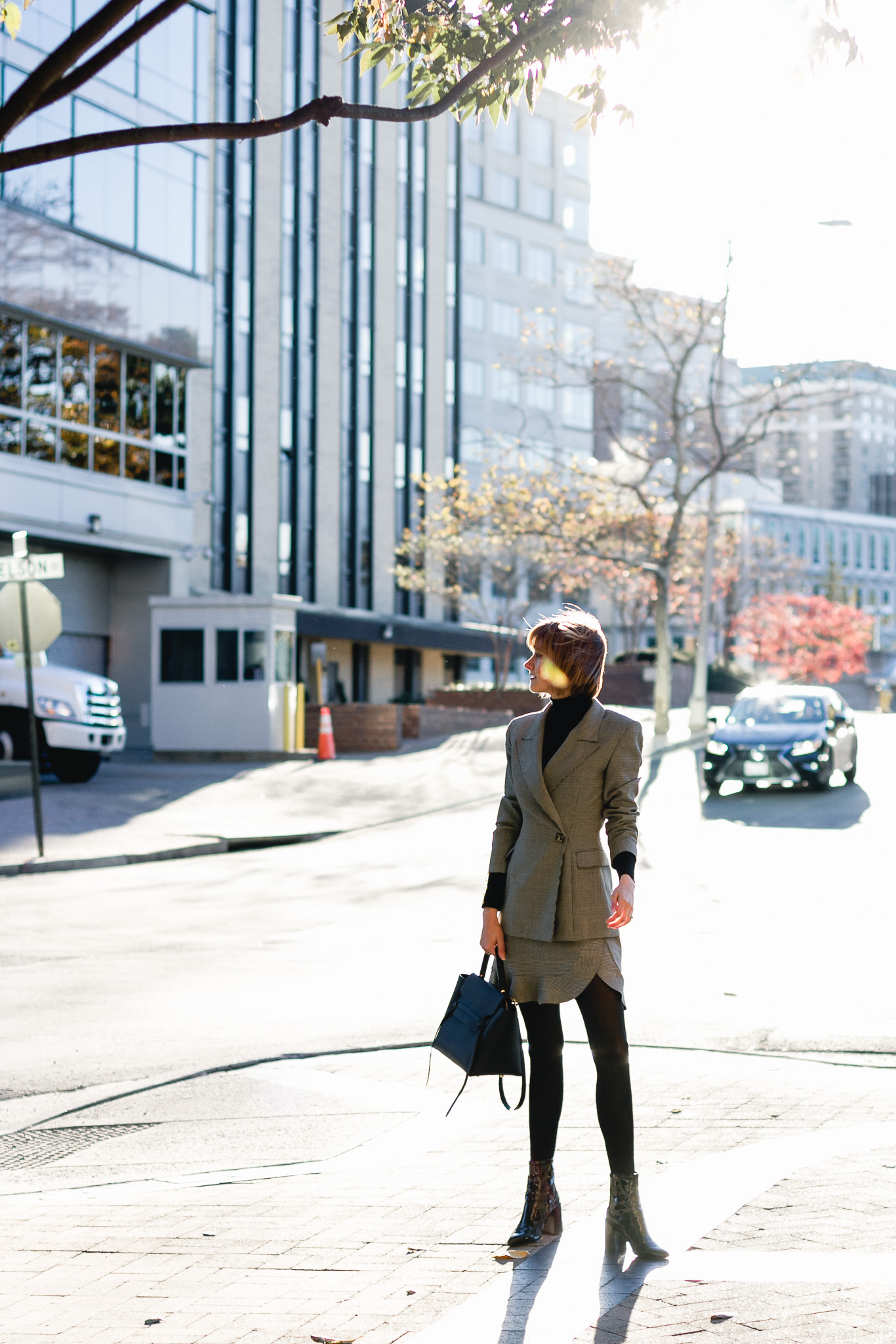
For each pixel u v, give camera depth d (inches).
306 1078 269.9
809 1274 151.2
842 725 978.7
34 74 175.3
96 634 1402.6
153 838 756.6
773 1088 251.8
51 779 1007.6
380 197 2122.3
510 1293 149.6
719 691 2190.0
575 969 170.4
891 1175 191.2
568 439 2960.1
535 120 2989.7
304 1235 174.4
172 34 1352.1
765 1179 191.0
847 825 795.4
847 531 4315.9
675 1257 160.1
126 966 400.8
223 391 1774.1
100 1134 237.3
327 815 888.9
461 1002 173.0
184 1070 277.9
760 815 843.4
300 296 1924.2
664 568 1375.5
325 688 1951.3
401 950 423.8
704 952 410.9
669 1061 275.0
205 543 1718.8
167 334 1359.5
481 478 2642.7
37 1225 185.2
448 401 2343.8
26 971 392.8
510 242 2906.0
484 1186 195.5
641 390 1414.9
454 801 952.3
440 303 2281.0
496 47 235.5
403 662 2169.0
